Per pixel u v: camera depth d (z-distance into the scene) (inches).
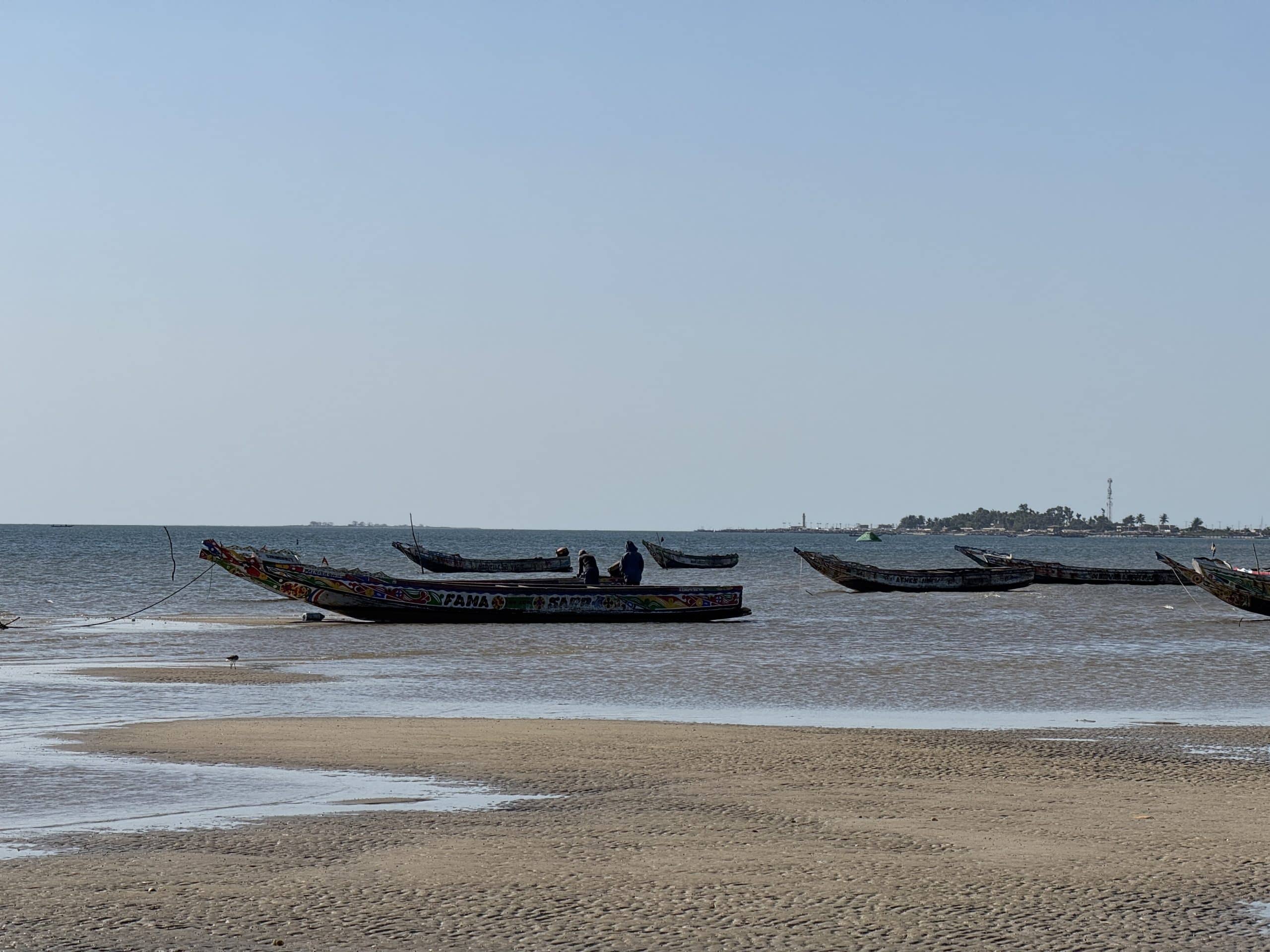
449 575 4156.0
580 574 1996.8
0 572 3501.5
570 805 617.3
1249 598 2058.3
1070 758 754.2
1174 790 661.9
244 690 1079.6
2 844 531.5
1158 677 1219.9
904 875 494.0
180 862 502.3
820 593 2962.6
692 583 3629.4
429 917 436.5
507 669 1262.3
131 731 829.2
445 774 690.8
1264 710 999.0
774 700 1045.8
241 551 1815.9
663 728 862.5
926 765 729.0
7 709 946.7
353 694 1061.8
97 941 409.1
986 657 1407.5
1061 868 504.7
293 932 420.2
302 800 624.4
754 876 490.6
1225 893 472.1
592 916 439.5
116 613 2047.2
